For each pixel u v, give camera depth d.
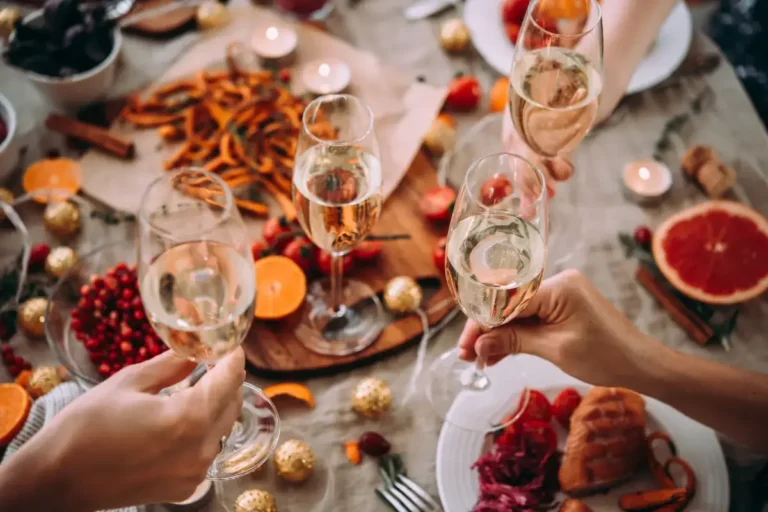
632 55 1.30
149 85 1.49
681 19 1.56
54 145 1.42
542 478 0.98
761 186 1.38
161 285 0.81
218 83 1.48
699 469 1.00
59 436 0.73
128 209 1.32
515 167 0.90
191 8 1.62
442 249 1.25
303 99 1.46
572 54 1.07
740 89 1.52
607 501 0.99
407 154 1.40
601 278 1.27
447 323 1.22
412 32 1.63
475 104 1.49
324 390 1.14
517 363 1.11
